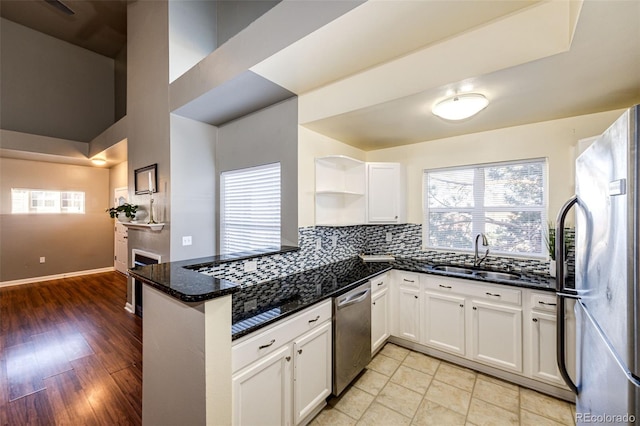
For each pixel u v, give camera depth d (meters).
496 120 2.59
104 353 2.87
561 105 2.23
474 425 1.89
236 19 3.38
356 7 1.54
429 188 3.40
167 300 1.46
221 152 3.58
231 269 2.17
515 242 2.83
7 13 5.04
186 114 3.20
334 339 2.08
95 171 6.59
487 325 2.41
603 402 0.97
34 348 2.97
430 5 1.51
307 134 2.84
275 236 2.97
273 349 1.60
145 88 3.62
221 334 1.26
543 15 1.52
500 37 1.65
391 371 2.51
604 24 1.28
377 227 3.77
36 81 5.54
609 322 0.91
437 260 3.27
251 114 3.16
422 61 1.94
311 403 1.87
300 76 2.32
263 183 3.11
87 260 6.45
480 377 2.41
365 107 2.25
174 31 3.20
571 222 2.44
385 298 2.90
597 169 1.05
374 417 1.96
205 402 1.20
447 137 3.18
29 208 5.72
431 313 2.72
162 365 1.51
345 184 3.37
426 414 1.99
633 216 0.77
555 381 2.12
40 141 5.13
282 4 1.91
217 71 2.48
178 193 3.24
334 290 2.13
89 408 2.05
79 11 4.97
